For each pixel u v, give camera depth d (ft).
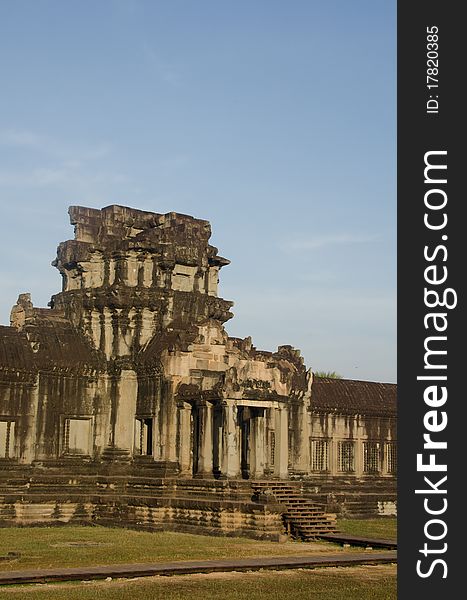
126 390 214.90
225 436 189.98
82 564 121.80
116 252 222.69
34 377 206.18
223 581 110.01
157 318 221.25
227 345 214.69
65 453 209.56
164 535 172.45
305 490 220.43
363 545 155.22
